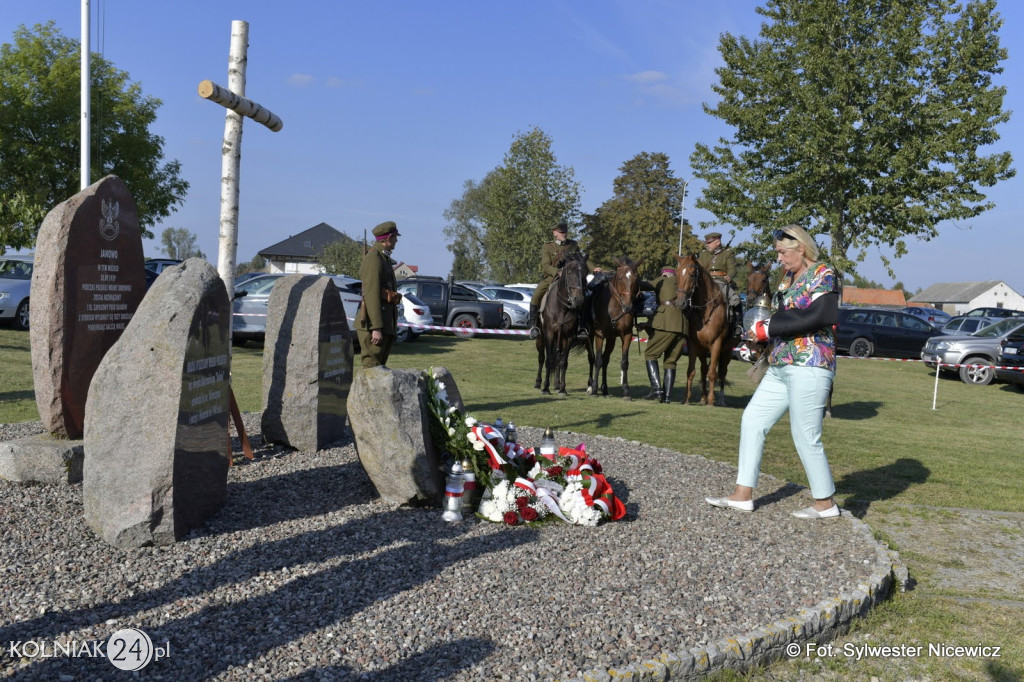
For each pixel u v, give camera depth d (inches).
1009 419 560.7
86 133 758.5
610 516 209.0
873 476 305.7
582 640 138.4
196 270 182.9
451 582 158.2
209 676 121.0
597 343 528.1
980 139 1223.5
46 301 217.5
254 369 553.6
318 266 2556.6
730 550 189.9
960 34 1243.8
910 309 1598.2
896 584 187.6
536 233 1961.1
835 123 1243.8
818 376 214.7
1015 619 174.6
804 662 151.3
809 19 1283.2
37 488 203.3
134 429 166.2
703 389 535.2
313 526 185.5
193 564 158.4
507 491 202.1
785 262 217.8
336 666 125.4
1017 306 4308.6
